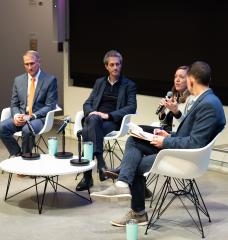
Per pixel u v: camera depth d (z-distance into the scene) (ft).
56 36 24.21
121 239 12.38
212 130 12.01
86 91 24.00
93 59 23.39
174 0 19.90
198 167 12.19
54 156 15.52
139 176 12.80
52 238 12.45
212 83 19.02
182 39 19.83
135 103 17.65
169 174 12.38
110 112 17.75
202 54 19.20
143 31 21.20
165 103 14.30
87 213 14.20
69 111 25.08
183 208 14.58
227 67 18.44
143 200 13.08
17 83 18.78
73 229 13.03
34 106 18.35
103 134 17.06
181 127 12.65
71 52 24.56
